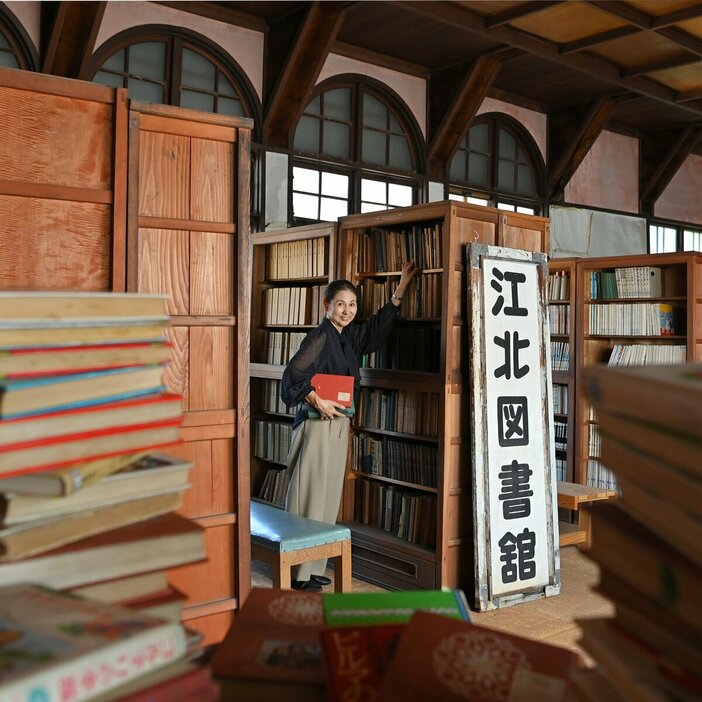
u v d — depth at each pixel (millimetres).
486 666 717
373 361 5039
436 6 7426
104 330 818
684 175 12898
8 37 6559
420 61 9250
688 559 595
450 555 4410
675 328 6648
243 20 7816
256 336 6109
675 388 558
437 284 4605
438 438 4398
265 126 8047
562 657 729
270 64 7980
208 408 2918
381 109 9195
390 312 4559
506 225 4652
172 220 2812
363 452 5074
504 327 4441
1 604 644
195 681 590
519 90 10414
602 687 667
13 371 734
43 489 723
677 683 592
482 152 10266
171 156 2818
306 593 977
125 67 7188
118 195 2646
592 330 6957
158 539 781
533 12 7457
